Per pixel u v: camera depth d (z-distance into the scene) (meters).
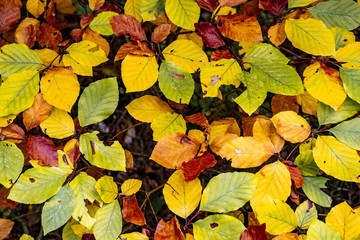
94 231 0.72
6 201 0.81
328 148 0.73
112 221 0.72
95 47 0.76
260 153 0.73
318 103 0.75
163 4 0.75
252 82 0.72
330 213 0.72
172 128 0.75
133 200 0.73
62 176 0.73
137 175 1.26
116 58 0.74
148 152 1.31
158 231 0.71
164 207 1.21
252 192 0.72
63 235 0.78
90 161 0.73
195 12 0.74
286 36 0.76
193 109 1.12
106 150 0.73
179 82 0.74
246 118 0.80
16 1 0.77
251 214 0.78
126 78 0.73
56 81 0.73
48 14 0.80
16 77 0.72
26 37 0.77
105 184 0.73
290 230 0.72
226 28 0.74
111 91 0.74
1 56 0.73
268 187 0.73
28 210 1.20
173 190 0.73
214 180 0.73
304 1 0.75
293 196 0.75
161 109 0.78
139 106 0.77
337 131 0.73
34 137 0.73
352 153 0.73
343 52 0.74
